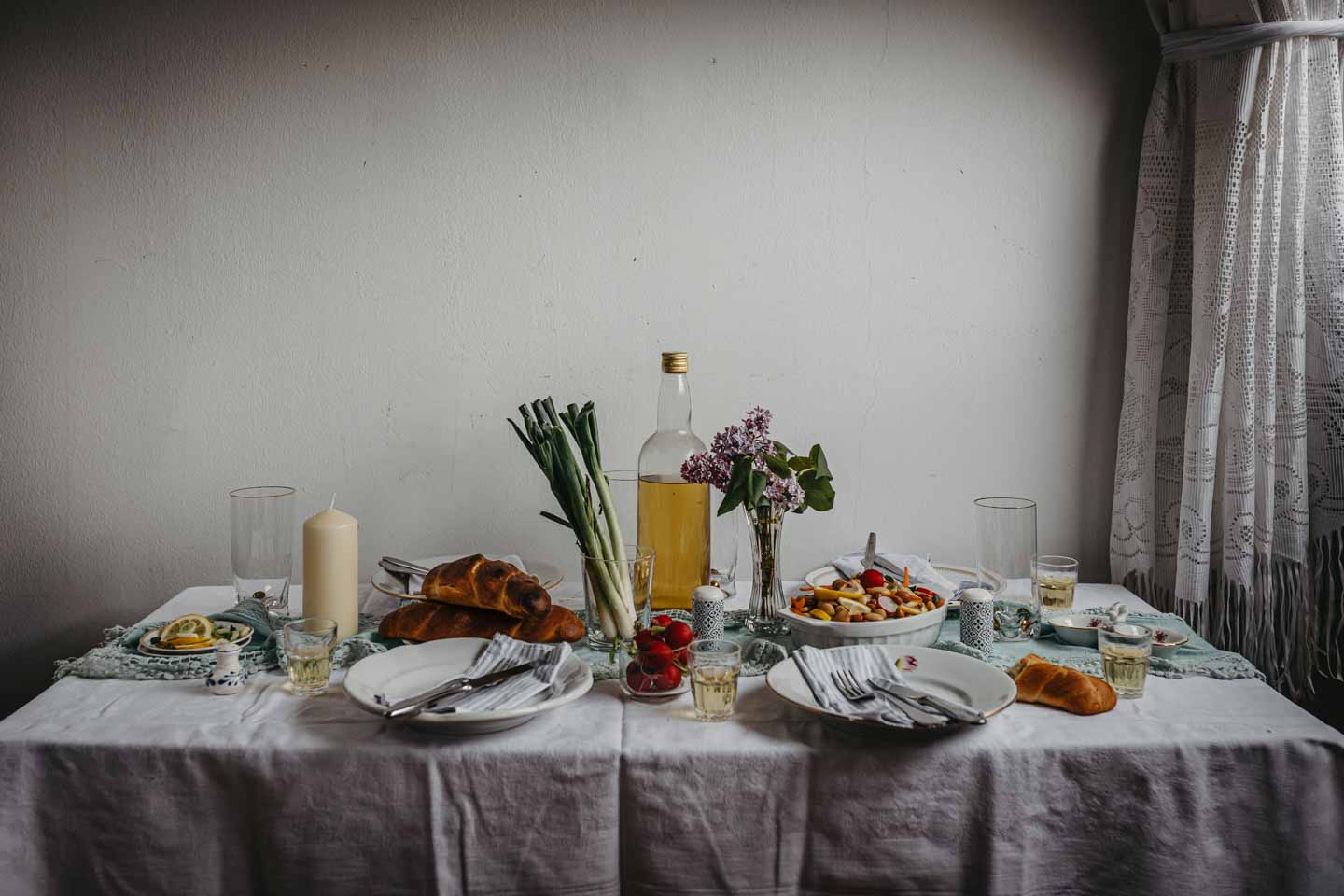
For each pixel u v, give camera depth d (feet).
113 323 6.07
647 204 6.14
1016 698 4.29
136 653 4.75
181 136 5.98
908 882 3.92
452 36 5.99
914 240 6.24
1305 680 5.68
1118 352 6.36
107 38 5.90
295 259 6.08
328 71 5.98
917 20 6.12
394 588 5.35
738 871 3.90
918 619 4.67
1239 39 5.48
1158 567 6.13
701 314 6.22
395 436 6.23
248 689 4.39
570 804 3.85
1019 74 6.17
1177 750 3.88
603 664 4.72
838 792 3.86
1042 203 6.25
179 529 6.23
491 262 6.15
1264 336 5.54
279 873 3.87
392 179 6.07
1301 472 5.57
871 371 6.31
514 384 6.23
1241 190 5.53
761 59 6.09
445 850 3.86
